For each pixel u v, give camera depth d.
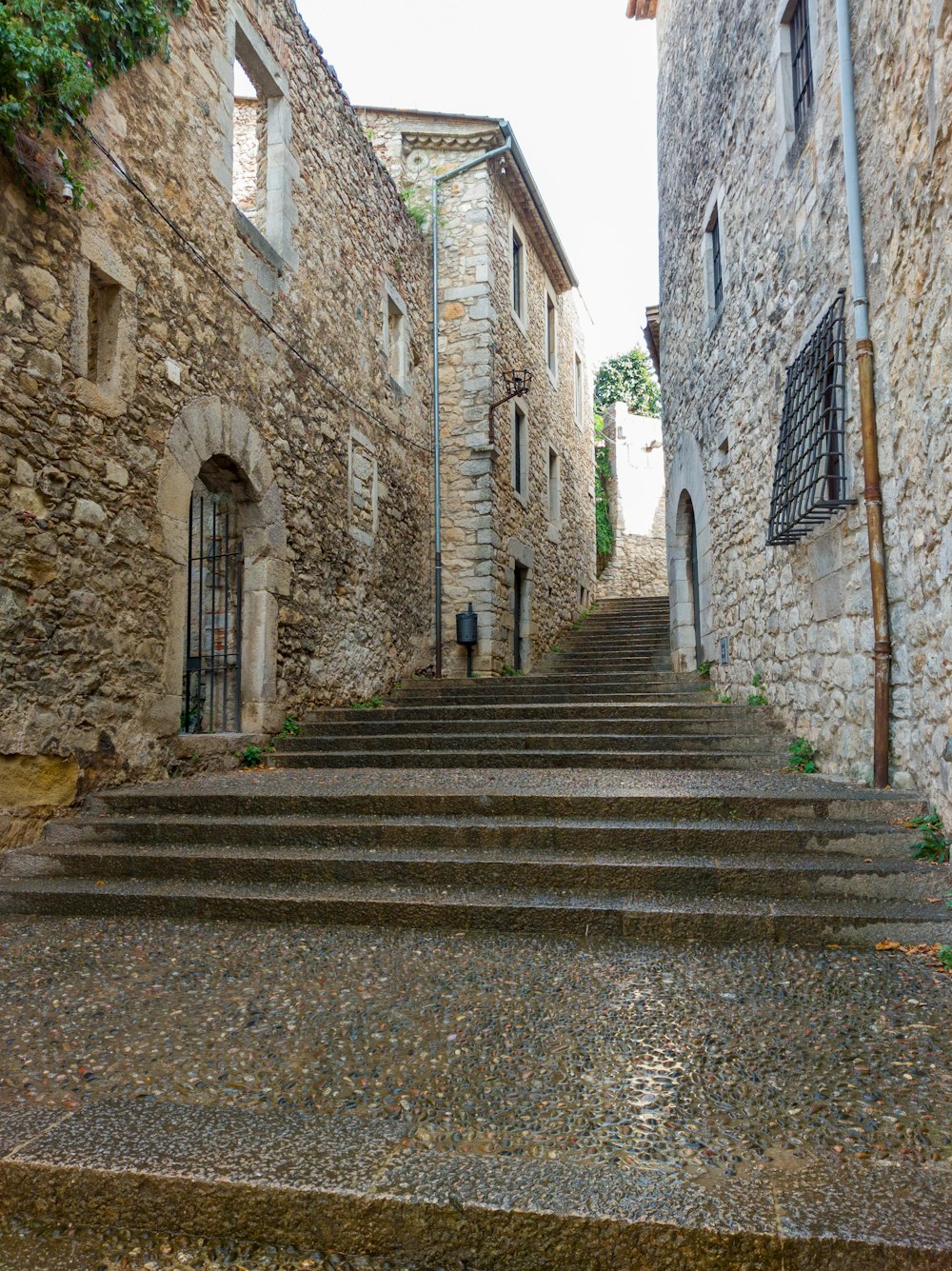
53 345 4.32
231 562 6.82
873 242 4.15
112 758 4.73
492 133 10.90
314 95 7.66
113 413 4.76
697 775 4.97
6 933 3.26
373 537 8.63
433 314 10.75
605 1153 1.70
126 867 3.82
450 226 11.09
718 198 7.46
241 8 6.38
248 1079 2.06
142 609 4.98
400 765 5.83
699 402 8.52
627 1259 1.48
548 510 13.92
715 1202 1.52
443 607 10.48
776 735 5.58
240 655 6.50
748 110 6.41
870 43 4.13
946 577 3.44
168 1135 1.79
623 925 3.13
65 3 4.22
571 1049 2.19
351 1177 1.63
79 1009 2.50
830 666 4.92
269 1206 1.61
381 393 9.02
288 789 4.68
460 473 10.66
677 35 9.27
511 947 3.02
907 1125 1.78
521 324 12.62
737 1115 1.84
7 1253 1.60
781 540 5.58
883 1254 1.40
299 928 3.30
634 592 20.77
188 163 5.62
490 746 6.09
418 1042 2.25
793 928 3.01
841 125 4.52
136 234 5.04
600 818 4.09
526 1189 1.57
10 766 4.05
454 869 3.58
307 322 7.33
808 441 5.05
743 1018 2.36
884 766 4.09
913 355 3.70
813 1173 1.61
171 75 5.46
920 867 3.29
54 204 4.35
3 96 3.79
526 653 12.03
